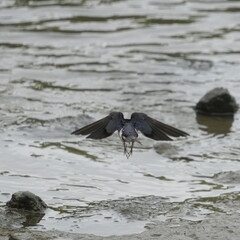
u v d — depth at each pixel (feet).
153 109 59.77
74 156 49.57
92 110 58.65
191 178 46.32
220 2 96.32
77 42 78.07
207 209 41.29
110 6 92.58
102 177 46.29
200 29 84.07
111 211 40.83
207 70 70.69
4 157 48.83
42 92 62.54
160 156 49.90
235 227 38.40
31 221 39.60
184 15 89.61
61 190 44.06
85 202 42.34
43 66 69.82
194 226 38.58
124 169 47.62
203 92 64.54
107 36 80.38
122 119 29.66
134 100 61.72
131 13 89.81
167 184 45.27
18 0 93.15
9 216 39.75
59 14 87.86
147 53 75.10
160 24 85.51
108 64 71.20
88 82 65.92
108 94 63.00
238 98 63.36
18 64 70.08
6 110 57.62
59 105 59.41
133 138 28.99
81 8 90.84
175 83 66.74
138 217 40.01
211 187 44.75
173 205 41.75
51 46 76.38
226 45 78.59
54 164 48.08
